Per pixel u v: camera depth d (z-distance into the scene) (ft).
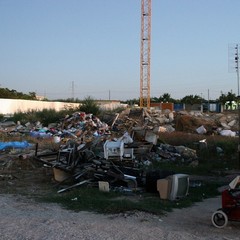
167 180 34.68
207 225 26.58
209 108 254.06
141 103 277.23
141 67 279.08
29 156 52.95
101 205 30.53
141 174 40.81
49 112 135.44
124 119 129.80
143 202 33.01
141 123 125.80
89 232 23.17
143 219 27.20
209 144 77.00
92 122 112.57
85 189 36.55
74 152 43.60
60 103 199.00
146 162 55.11
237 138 92.17
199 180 46.55
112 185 39.34
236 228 25.91
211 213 30.40
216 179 48.34
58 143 76.23
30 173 47.44
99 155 46.62
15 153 60.54
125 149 46.03
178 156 62.18
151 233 23.36
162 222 26.86
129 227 24.64
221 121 127.85
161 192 34.88
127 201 32.14
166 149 64.23
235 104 242.99
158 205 31.94
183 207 32.19
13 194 36.11
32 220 25.85
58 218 26.71
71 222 25.50
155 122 132.87
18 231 23.11
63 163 44.09
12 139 85.10
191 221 27.68
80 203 31.37
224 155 69.67
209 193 38.81
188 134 98.94
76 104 172.76
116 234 22.93
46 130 105.70
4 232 22.89
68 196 33.88
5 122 127.54
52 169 46.68
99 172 40.16
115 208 29.68
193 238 22.90
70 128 111.24
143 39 280.10
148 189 37.93
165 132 102.37
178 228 25.38
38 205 31.24
